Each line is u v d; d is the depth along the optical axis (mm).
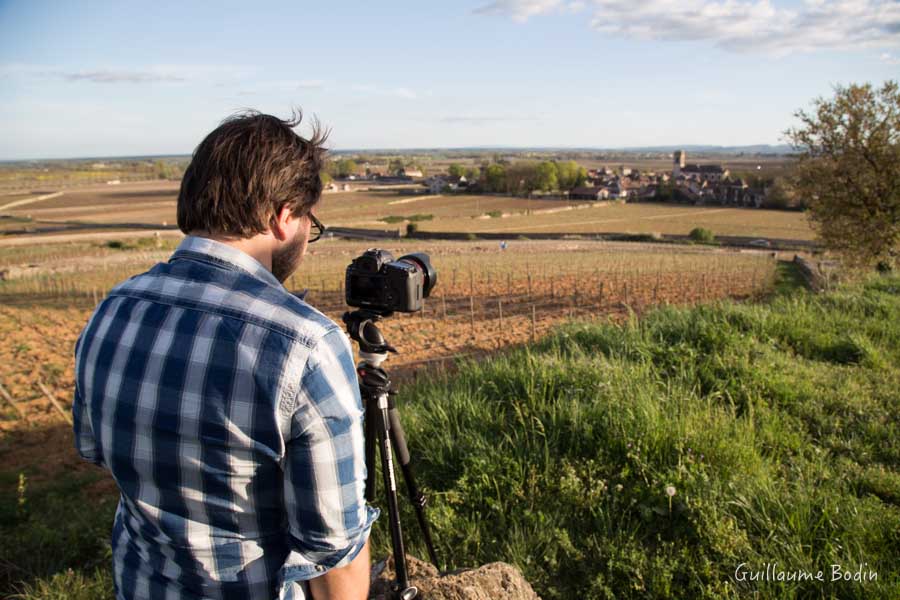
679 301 23625
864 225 17203
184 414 1124
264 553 1224
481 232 89438
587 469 3973
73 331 20562
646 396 4672
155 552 1261
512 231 91188
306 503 1147
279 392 1111
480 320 19891
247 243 1307
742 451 4043
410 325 19172
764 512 3387
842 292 10148
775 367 5988
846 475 3957
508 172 167000
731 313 7848
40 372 14836
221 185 1223
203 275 1224
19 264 48781
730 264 41781
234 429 1113
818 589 2904
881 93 16766
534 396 4934
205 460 1134
